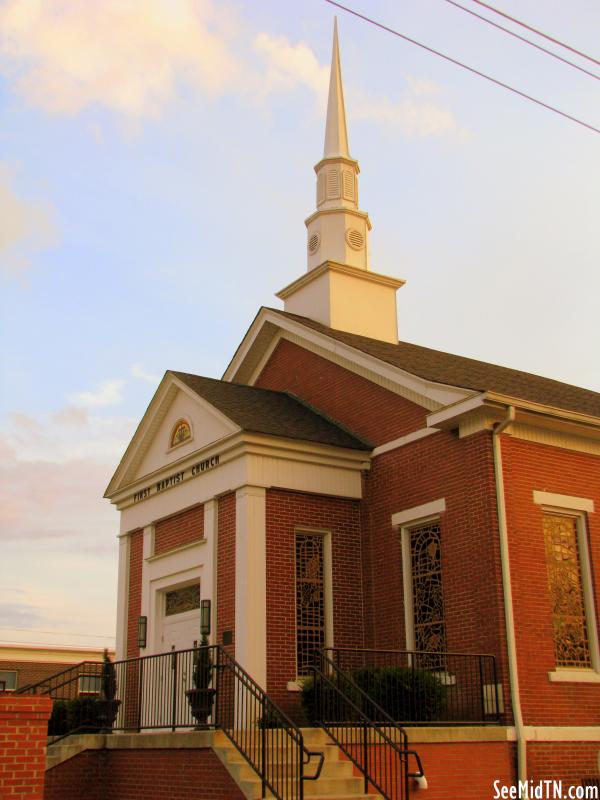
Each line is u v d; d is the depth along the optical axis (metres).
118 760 14.98
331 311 23.52
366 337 23.12
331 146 25.38
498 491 15.54
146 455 20.70
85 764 15.12
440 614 16.25
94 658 44.53
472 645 15.28
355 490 18.11
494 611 15.00
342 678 14.47
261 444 17.00
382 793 12.29
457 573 15.88
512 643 14.79
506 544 15.32
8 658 42.81
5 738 10.02
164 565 18.89
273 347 22.45
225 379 23.53
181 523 18.78
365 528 18.02
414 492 17.12
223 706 15.77
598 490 17.23
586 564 16.69
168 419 20.11
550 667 15.24
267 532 16.72
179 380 19.59
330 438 18.17
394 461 17.75
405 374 17.56
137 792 14.35
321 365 20.58
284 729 12.27
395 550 17.27
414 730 13.38
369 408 18.73
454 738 13.66
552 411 16.19
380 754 13.20
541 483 16.36
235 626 16.25
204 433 18.61
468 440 16.14
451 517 16.20
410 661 16.41
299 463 17.48
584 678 15.57
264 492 16.88
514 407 15.72
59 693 42.56
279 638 16.20
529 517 15.95
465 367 22.58
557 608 16.02
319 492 17.58
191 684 17.08
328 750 13.44
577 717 15.22
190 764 13.36
